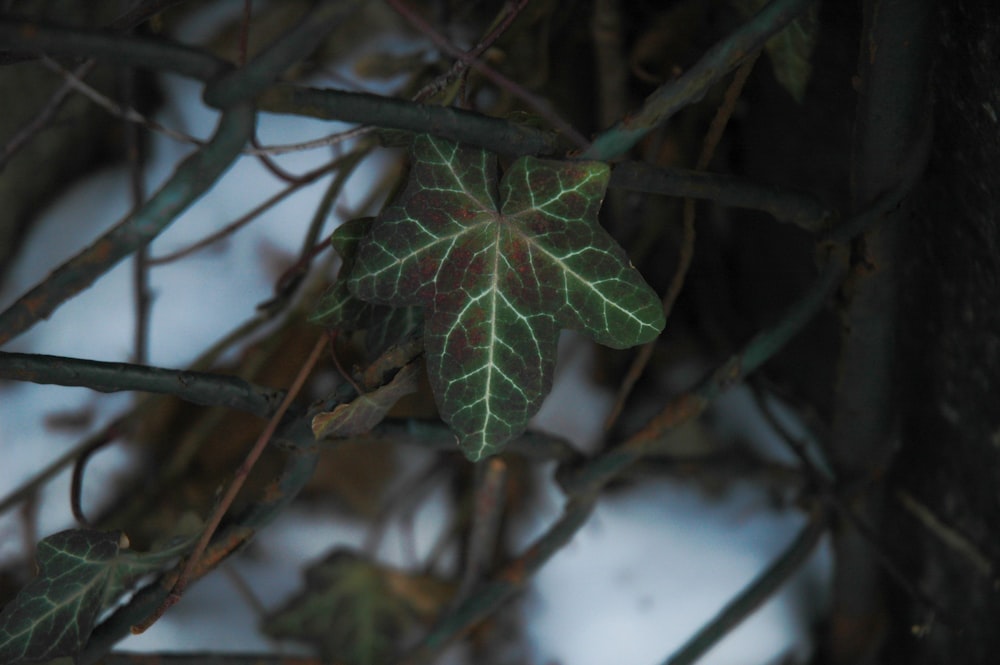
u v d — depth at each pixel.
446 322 0.45
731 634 0.58
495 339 0.45
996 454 0.51
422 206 0.45
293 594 0.58
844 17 0.50
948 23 0.47
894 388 0.52
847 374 0.52
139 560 0.47
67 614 0.47
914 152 0.47
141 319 0.57
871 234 0.48
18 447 0.58
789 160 0.56
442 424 0.49
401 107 0.44
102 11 0.58
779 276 0.58
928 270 0.51
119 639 0.48
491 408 0.45
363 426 0.47
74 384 0.45
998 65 0.46
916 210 0.51
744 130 0.58
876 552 0.53
